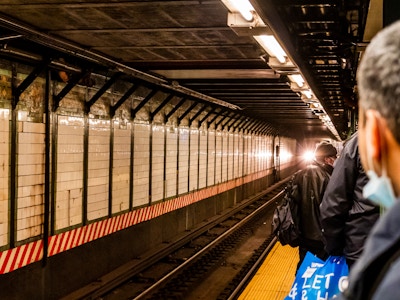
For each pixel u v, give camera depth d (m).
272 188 29.72
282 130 35.47
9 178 6.41
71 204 7.98
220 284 9.56
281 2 4.58
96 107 8.76
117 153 9.66
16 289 6.64
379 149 0.81
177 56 8.02
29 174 6.82
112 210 9.48
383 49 0.77
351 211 2.91
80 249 8.34
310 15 5.37
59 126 7.58
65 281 7.88
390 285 0.65
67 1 4.82
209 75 9.30
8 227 6.42
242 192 23.27
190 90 11.10
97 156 8.84
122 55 7.94
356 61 7.57
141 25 5.87
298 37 5.98
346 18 5.62
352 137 3.01
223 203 19.38
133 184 10.47
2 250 6.31
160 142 12.12
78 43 6.95
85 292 8.04
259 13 3.76
